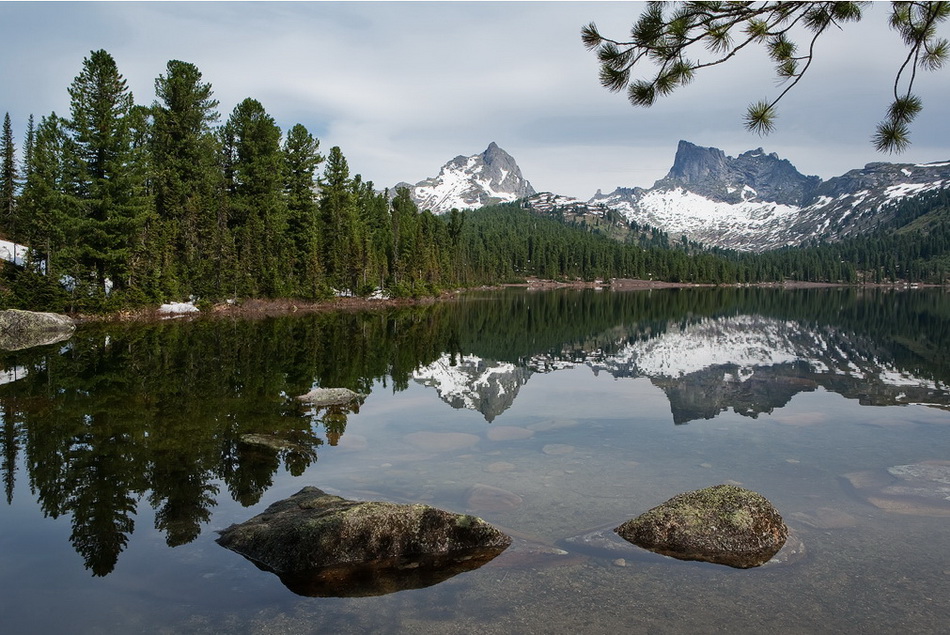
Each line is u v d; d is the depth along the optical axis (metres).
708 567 7.12
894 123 6.12
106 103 44.06
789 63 6.06
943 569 7.02
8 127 65.12
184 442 12.15
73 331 34.25
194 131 62.09
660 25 5.79
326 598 6.38
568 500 9.33
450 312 62.38
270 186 65.12
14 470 10.33
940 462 11.27
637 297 111.12
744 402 17.62
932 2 5.34
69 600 6.20
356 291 71.31
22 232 50.28
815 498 9.41
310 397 16.50
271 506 8.71
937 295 126.69
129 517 8.46
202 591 6.47
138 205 45.94
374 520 7.55
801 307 78.31
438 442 12.76
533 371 24.59
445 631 5.72
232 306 54.00
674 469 10.94
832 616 6.00
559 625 5.82
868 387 20.27
